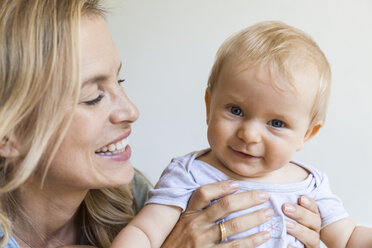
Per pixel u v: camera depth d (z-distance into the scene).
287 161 1.02
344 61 2.47
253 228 1.04
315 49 1.04
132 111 0.99
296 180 1.12
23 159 0.93
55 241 1.12
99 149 1.00
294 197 1.08
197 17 2.48
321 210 1.12
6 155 0.93
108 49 0.95
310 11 2.45
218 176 1.08
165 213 1.06
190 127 2.61
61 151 0.93
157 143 2.63
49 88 0.88
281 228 1.03
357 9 2.42
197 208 1.05
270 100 0.96
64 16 0.87
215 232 1.02
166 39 2.51
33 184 0.98
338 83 2.49
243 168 1.02
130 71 2.53
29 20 0.86
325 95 1.05
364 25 2.43
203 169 1.10
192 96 2.57
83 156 0.95
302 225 1.06
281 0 2.45
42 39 0.86
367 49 2.45
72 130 0.91
